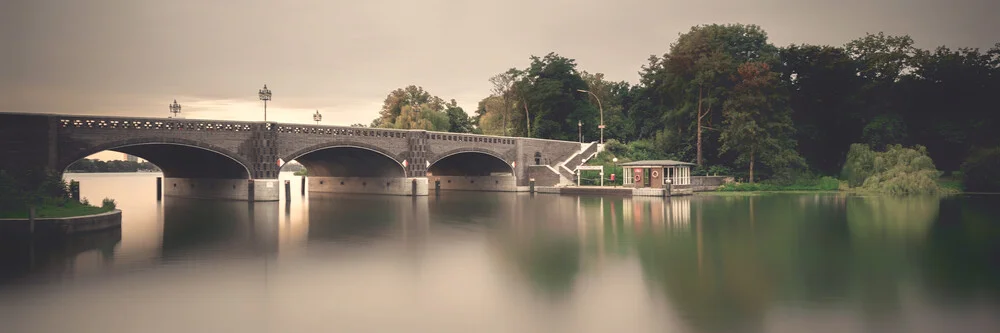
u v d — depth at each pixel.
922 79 88.38
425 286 21.19
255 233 35.28
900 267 23.80
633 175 77.38
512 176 86.06
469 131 129.88
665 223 39.94
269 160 59.91
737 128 79.62
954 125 84.19
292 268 24.44
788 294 19.56
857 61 91.31
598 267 24.41
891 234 33.41
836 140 93.56
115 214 36.88
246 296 19.78
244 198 61.75
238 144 58.59
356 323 16.89
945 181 77.81
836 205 54.44
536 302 18.95
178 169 71.88
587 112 107.69
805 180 83.38
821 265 24.36
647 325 16.41
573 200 65.12
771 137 82.81
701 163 86.50
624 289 20.52
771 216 44.03
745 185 79.75
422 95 132.50
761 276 22.36
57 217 33.50
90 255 27.38
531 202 61.94
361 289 20.73
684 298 19.22
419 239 32.75
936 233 33.72
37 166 46.06
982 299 18.78
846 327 16.06
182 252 28.33
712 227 37.28
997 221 39.53
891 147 78.06
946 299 18.81
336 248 29.59
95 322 16.92
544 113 104.75
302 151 62.34
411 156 72.19
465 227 38.28
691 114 89.12
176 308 18.38
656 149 97.06
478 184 90.94
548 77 108.00
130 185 111.50
